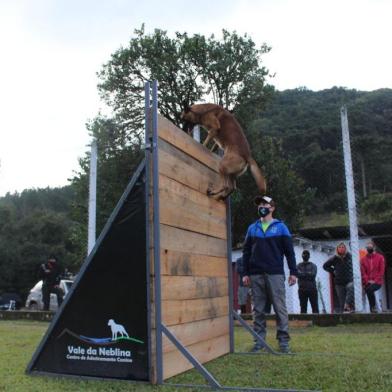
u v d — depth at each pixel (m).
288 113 47.66
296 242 16.09
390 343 5.95
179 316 4.24
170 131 4.38
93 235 9.87
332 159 40.22
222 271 5.48
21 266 44.50
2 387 3.60
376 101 49.72
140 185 4.07
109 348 3.97
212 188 5.38
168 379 3.94
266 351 5.44
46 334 4.16
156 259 3.92
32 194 75.25
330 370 4.10
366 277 10.12
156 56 19.53
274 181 20.58
